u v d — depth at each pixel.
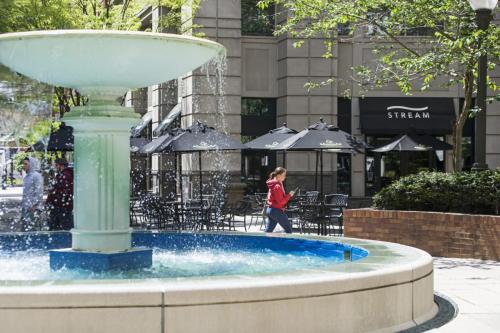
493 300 10.00
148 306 6.30
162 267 10.34
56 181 16.66
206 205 22.83
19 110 20.48
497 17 29.69
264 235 12.52
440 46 24.17
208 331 6.45
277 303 6.75
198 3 27.34
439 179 16.22
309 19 29.61
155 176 34.50
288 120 31.56
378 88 31.53
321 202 21.17
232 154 31.73
